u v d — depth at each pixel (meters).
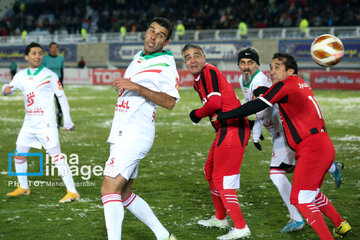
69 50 125.69
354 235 14.63
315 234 14.84
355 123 42.84
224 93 14.66
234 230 14.45
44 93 18.23
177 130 39.62
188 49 14.61
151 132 12.80
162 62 12.66
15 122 44.22
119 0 130.62
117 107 12.88
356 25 94.81
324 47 14.89
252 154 29.06
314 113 13.40
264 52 99.81
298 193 13.16
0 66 133.50
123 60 117.38
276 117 15.16
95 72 103.94
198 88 14.86
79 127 40.62
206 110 14.49
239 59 15.63
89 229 15.16
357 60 90.56
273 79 13.98
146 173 23.86
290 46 96.75
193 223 15.98
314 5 103.50
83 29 122.25
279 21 102.31
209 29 111.44
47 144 18.33
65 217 16.42
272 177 15.44
